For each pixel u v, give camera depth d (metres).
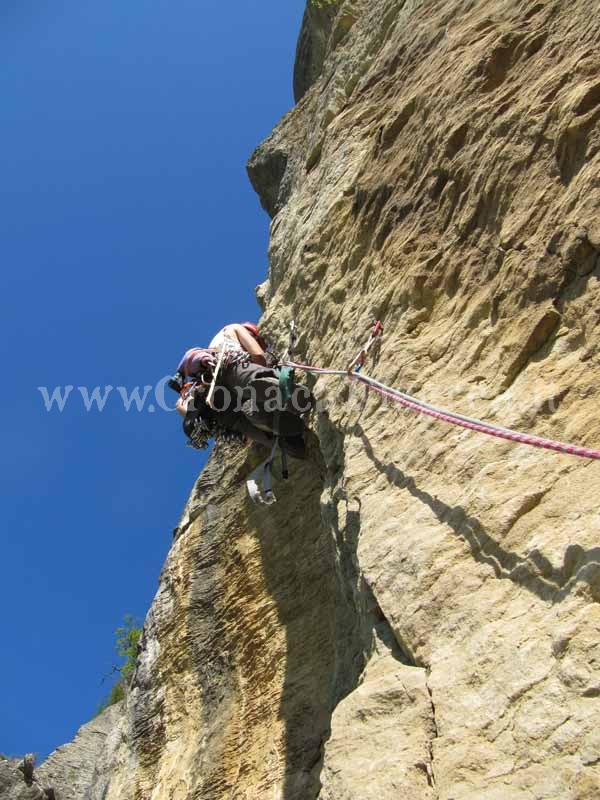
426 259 6.00
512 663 3.73
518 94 5.85
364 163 7.39
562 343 4.68
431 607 4.31
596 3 5.64
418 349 5.62
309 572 7.73
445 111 6.43
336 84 9.36
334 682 5.70
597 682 3.38
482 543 4.29
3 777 12.56
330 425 6.34
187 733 8.10
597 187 4.82
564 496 4.09
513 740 3.50
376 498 5.22
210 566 8.98
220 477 9.62
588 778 3.16
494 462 4.54
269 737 6.93
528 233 5.16
